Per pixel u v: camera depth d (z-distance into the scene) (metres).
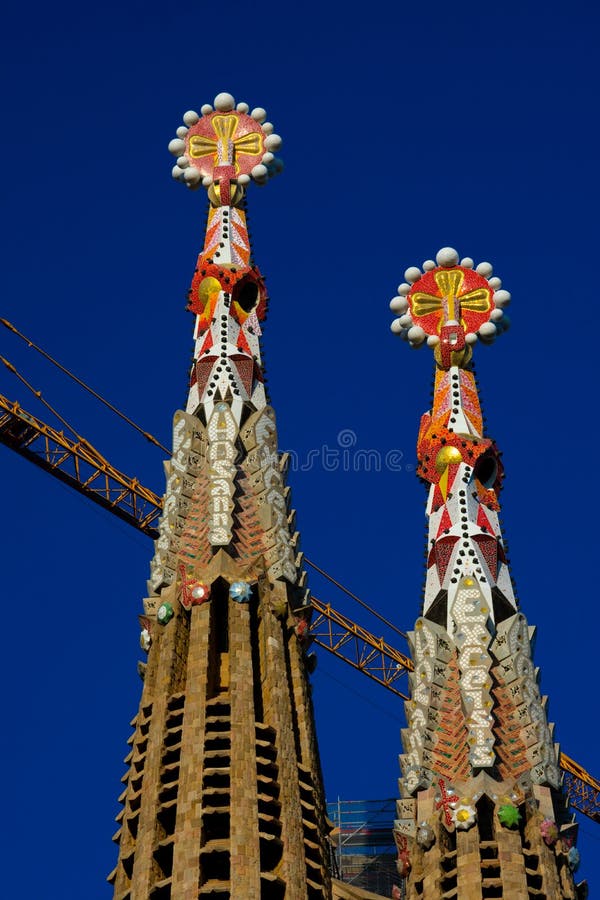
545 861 84.81
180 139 108.00
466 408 99.50
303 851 82.25
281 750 85.19
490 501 96.50
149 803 83.31
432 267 104.00
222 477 94.12
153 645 90.00
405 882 88.06
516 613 92.75
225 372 98.25
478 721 88.00
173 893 79.31
